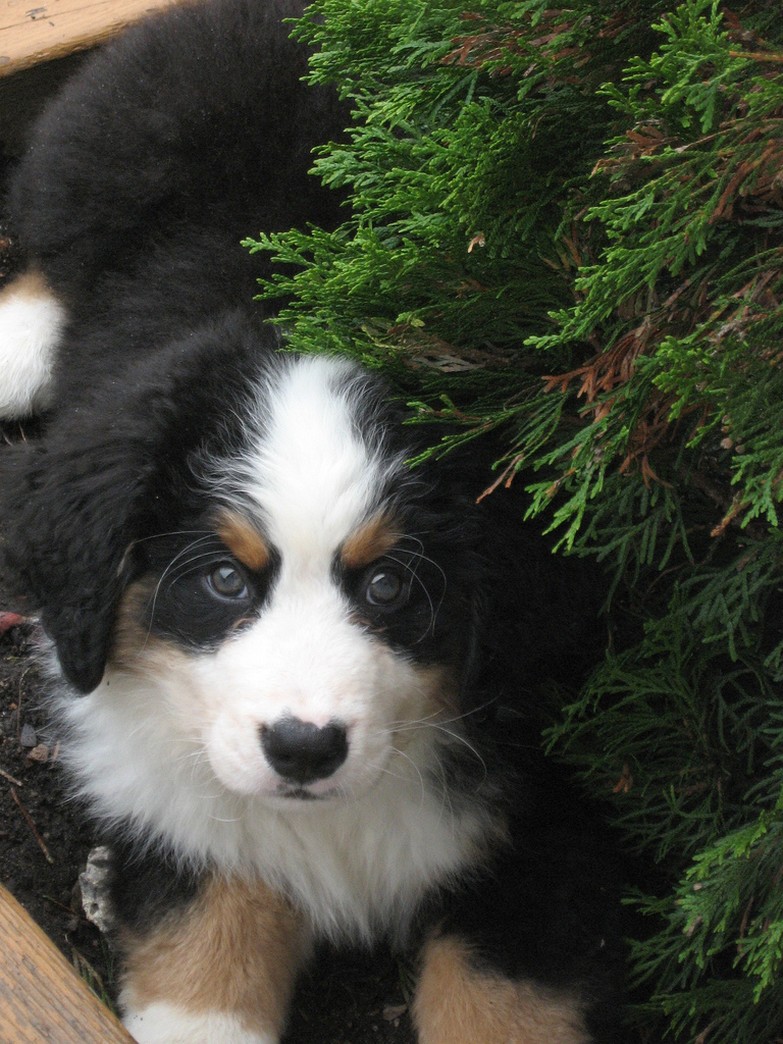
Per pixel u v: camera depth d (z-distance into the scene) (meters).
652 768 2.13
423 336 1.91
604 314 1.59
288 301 2.38
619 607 2.17
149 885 2.28
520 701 2.19
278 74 2.71
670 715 2.05
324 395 1.98
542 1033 2.09
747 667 2.04
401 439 1.95
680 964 2.15
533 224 1.83
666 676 2.01
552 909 2.20
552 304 1.90
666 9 1.64
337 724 1.78
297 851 2.26
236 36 2.78
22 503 2.13
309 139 2.62
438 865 2.24
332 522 1.87
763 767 2.08
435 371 1.99
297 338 1.99
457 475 1.96
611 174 1.66
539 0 1.60
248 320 2.24
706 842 2.06
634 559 2.10
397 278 1.84
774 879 1.82
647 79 1.64
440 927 2.26
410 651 1.95
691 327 1.67
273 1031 2.22
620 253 1.51
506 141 1.73
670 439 1.86
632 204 1.60
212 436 1.96
